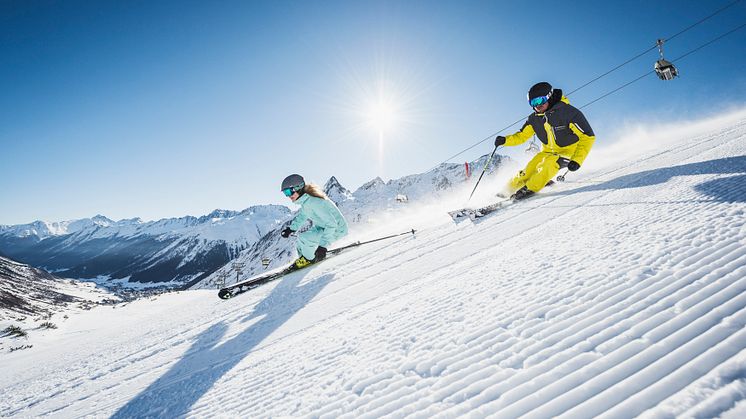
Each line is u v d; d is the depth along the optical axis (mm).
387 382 1914
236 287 7137
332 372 2258
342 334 2943
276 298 5367
